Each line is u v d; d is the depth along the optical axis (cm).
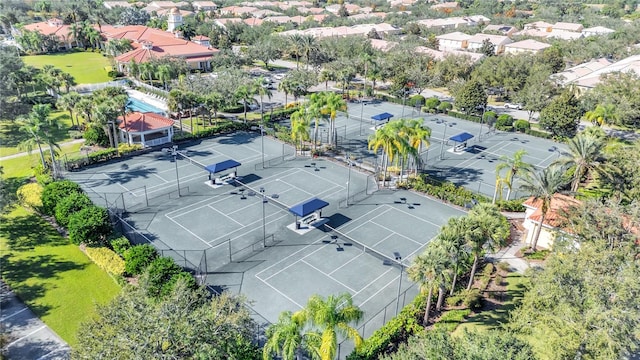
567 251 3256
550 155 7200
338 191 5788
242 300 2802
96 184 5806
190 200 5431
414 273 3183
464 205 5428
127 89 10050
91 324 2492
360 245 4584
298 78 9875
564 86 8869
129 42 13062
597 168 4897
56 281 3912
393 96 10512
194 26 17338
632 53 12062
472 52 13725
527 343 2408
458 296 3734
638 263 2880
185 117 8744
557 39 15062
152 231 4712
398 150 5659
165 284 3500
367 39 14525
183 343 2366
